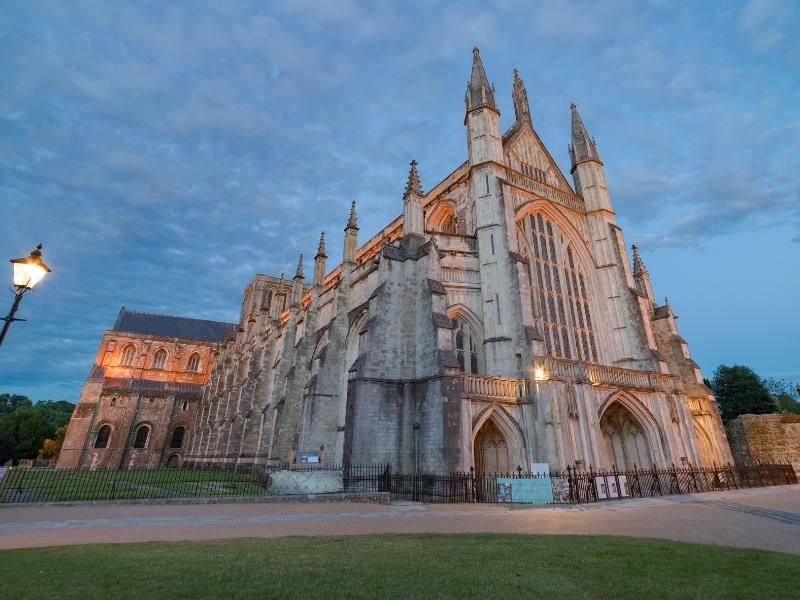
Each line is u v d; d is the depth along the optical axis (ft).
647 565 30.73
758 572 29.43
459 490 81.20
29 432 310.04
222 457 210.38
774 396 247.70
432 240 108.58
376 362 98.84
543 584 25.86
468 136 137.90
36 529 48.16
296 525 52.44
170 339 326.03
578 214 152.76
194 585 24.71
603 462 93.04
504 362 104.83
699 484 102.89
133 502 69.82
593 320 140.26
